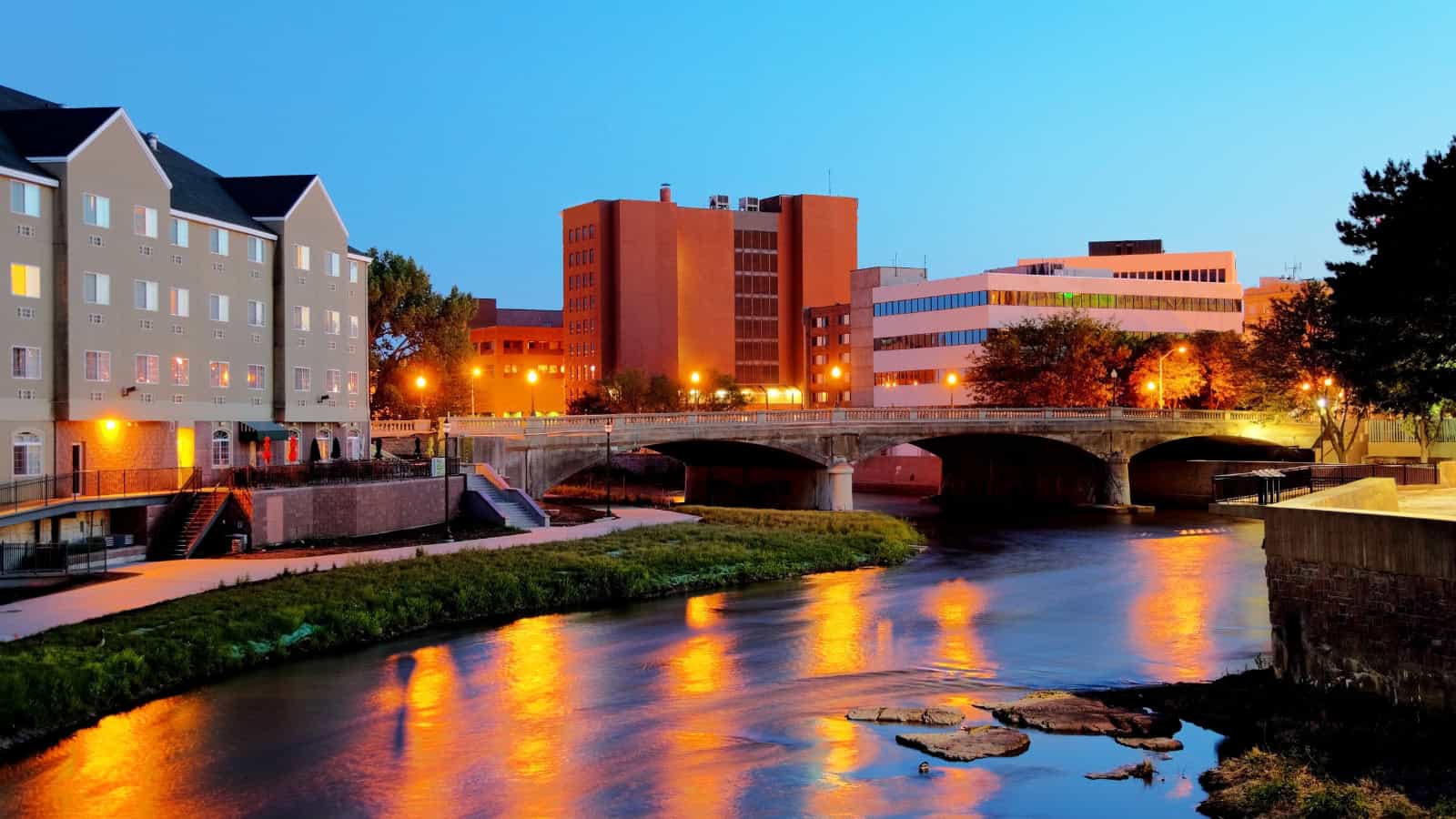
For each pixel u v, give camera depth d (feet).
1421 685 96.32
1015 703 114.42
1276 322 370.73
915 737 105.29
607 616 167.84
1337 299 181.68
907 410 336.08
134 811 90.99
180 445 212.43
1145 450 391.86
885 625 161.79
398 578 168.25
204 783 97.14
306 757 103.55
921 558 239.09
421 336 351.87
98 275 192.54
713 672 134.00
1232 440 390.21
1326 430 343.67
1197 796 90.02
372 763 102.01
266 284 239.30
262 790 95.61
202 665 128.77
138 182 202.08
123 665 119.75
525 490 261.24
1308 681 107.65
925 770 97.66
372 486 213.66
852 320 583.58
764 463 353.72
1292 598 109.29
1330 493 124.47
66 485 184.96
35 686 109.91
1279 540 110.52
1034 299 477.77
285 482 208.23
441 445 252.01
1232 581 201.87
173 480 200.75
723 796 93.35
